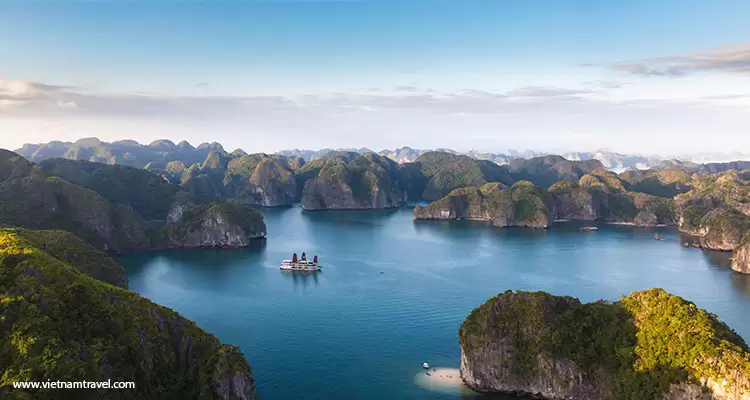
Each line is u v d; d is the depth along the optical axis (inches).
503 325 4503.0
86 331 3646.7
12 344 3289.9
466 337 4603.8
